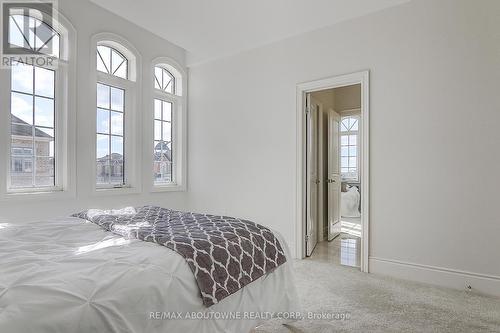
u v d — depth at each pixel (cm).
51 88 299
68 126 302
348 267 310
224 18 317
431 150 266
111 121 358
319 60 331
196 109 442
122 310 101
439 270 260
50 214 288
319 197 420
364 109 299
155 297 111
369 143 297
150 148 394
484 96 244
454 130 256
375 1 281
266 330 186
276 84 363
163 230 162
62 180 302
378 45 294
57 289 93
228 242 156
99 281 103
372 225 294
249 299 157
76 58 310
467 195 250
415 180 273
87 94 320
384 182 289
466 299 229
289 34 348
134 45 374
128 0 285
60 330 85
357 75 304
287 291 185
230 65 407
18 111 275
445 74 260
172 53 427
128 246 136
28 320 82
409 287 254
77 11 313
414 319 199
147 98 390
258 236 179
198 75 441
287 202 353
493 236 239
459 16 255
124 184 371
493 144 240
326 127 463
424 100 270
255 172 380
